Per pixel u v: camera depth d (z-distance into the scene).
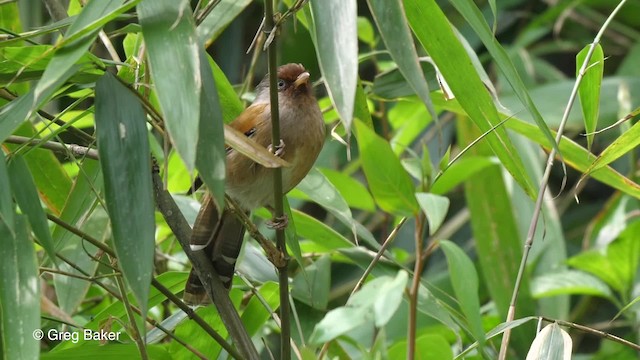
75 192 8.09
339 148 12.86
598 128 12.05
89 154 7.15
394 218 12.62
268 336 11.24
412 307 7.05
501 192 10.52
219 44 14.05
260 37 9.78
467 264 6.91
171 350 8.04
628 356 10.65
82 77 6.27
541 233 11.16
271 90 6.10
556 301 11.16
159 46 5.25
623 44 14.38
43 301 6.91
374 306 5.79
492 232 10.52
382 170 7.05
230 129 5.50
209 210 7.84
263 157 5.43
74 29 5.46
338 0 5.33
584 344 13.01
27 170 6.03
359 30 10.52
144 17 5.39
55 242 8.08
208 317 8.03
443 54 6.64
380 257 8.39
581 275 10.64
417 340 7.77
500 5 14.08
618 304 10.53
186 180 10.17
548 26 14.20
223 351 8.33
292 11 5.95
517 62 13.20
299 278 8.88
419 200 7.38
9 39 6.50
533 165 11.29
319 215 14.43
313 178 8.50
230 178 8.23
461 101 6.76
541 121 6.31
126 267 5.45
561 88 12.10
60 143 7.18
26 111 5.71
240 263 8.64
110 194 5.61
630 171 11.94
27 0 11.05
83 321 9.39
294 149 8.20
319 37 5.30
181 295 8.38
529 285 10.39
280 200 6.57
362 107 7.46
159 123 6.00
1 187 5.71
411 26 6.57
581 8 14.08
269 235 10.80
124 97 5.81
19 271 5.73
